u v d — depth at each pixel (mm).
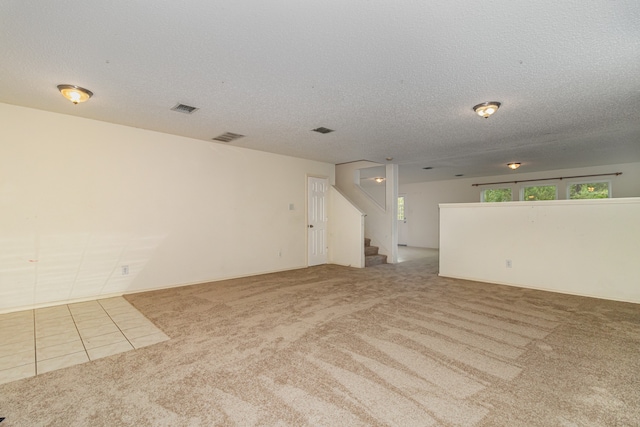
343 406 1770
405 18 1909
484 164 7305
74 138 3863
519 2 1747
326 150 5742
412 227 11109
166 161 4617
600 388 1968
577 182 7742
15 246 3520
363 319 3223
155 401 1817
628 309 3623
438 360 2330
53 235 3734
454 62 2492
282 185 6176
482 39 2154
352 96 3186
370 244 7586
